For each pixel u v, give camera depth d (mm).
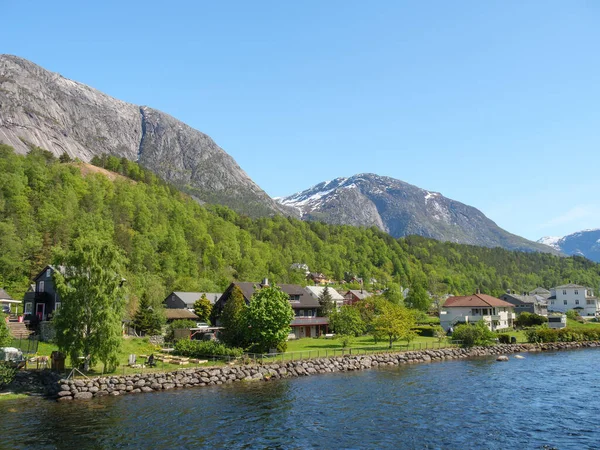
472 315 115375
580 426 37094
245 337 71562
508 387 53094
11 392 48812
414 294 153375
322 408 43250
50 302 75562
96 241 55062
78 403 45312
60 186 189500
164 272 164125
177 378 54031
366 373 64375
